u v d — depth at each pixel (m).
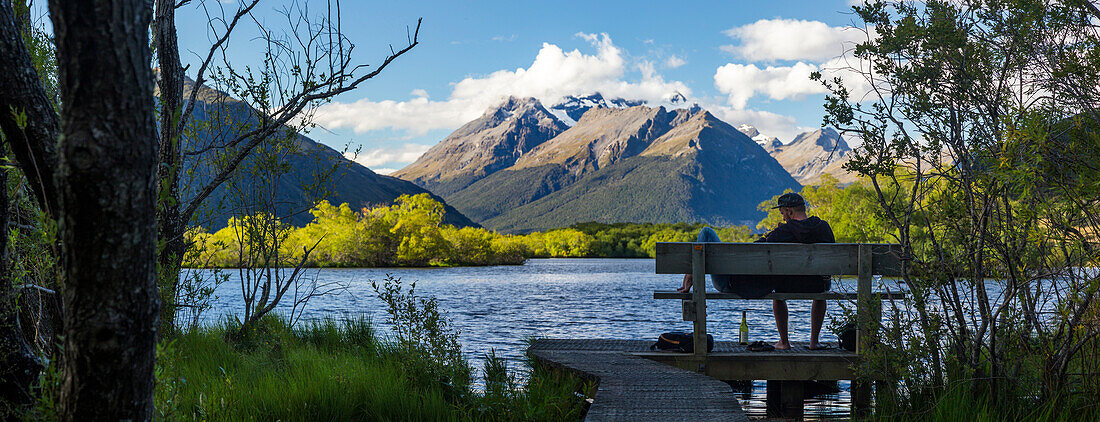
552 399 5.19
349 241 80.00
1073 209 4.00
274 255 7.99
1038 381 4.80
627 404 4.79
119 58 1.80
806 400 7.00
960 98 4.62
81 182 1.79
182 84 6.19
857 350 6.02
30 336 3.91
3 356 3.20
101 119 1.78
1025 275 4.49
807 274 6.04
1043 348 4.61
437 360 6.22
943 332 5.05
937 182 4.91
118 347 1.89
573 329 18.23
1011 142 4.04
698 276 6.23
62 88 1.80
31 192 3.80
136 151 1.86
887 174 5.05
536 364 6.80
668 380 5.58
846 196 50.94
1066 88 4.19
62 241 1.86
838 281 5.93
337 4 5.84
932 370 5.22
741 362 6.22
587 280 56.41
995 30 4.56
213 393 5.04
